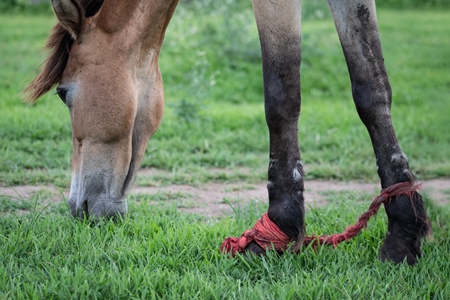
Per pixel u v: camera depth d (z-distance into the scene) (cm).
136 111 548
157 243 541
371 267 509
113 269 491
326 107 1249
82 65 531
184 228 571
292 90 492
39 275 476
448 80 1517
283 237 499
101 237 549
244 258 509
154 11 534
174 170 872
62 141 988
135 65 543
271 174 502
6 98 1227
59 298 440
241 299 436
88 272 483
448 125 1120
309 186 834
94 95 526
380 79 501
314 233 560
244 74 1477
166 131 1048
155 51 559
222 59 1552
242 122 1126
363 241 563
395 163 497
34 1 2744
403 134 1070
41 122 1055
